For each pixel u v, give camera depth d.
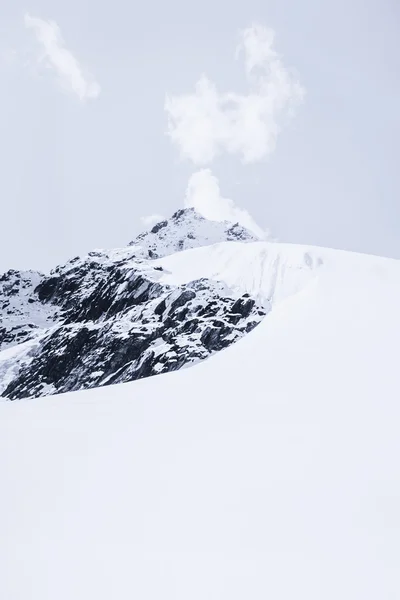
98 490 5.77
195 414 8.78
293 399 8.88
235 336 64.94
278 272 86.25
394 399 7.84
